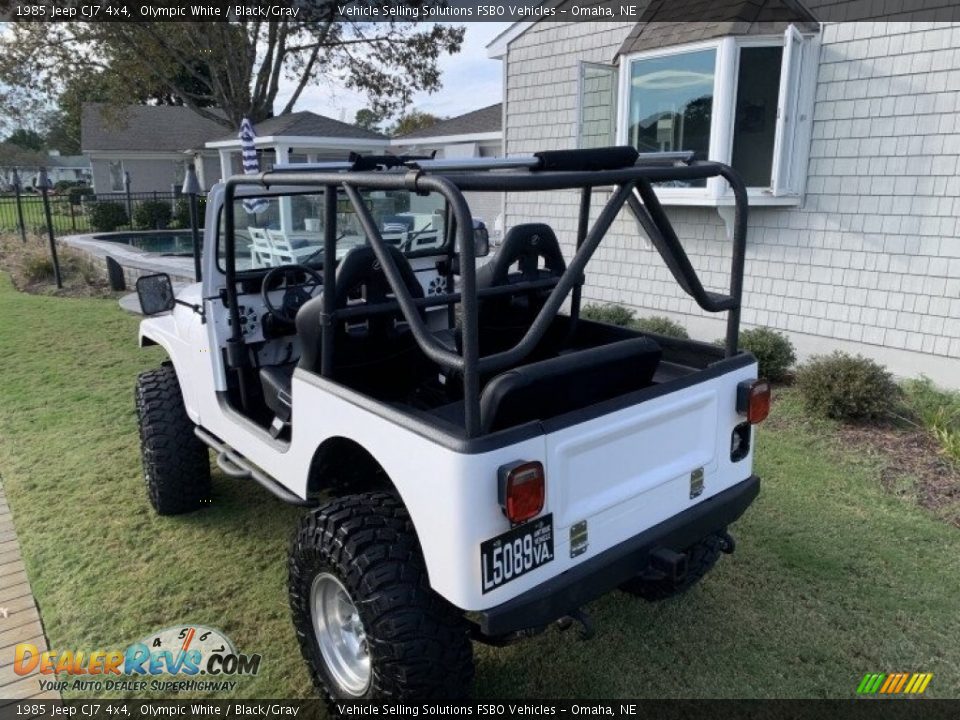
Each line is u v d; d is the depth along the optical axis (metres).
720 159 6.52
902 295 6.02
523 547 2.00
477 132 18.59
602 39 7.82
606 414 2.14
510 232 2.98
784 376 6.05
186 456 3.75
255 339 3.48
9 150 49.69
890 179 5.93
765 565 3.35
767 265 6.83
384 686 2.12
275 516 3.89
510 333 3.14
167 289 3.38
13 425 5.26
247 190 3.29
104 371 6.65
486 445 1.89
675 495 2.44
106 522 3.82
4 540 3.63
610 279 8.20
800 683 2.60
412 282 2.80
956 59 5.43
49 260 12.06
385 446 2.15
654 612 3.03
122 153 31.06
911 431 4.93
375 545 2.17
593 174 2.14
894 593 3.13
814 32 6.10
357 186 2.15
